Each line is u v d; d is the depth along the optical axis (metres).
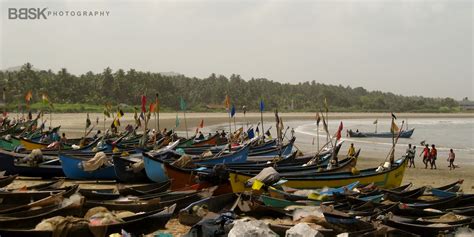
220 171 18.03
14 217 12.38
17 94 104.00
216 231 12.07
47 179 23.14
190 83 179.62
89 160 22.25
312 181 19.62
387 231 12.27
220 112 141.62
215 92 164.50
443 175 29.77
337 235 12.05
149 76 139.75
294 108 179.50
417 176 29.23
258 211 14.83
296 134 68.12
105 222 11.91
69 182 22.91
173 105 140.75
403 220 13.71
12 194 14.96
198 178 18.28
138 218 12.29
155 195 16.09
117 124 39.75
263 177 17.03
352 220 12.79
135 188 17.80
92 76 138.25
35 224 12.09
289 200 16.42
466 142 58.38
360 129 83.88
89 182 23.08
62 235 11.12
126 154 25.17
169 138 35.91
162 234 12.24
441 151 47.06
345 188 17.89
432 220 14.16
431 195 19.84
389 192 17.69
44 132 43.25
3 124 50.53
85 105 115.88
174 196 15.97
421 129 87.25
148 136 39.28
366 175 20.75
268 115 137.25
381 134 63.31
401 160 22.84
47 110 101.38
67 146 33.38
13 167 22.11
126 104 127.19
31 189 17.00
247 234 11.30
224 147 30.50
